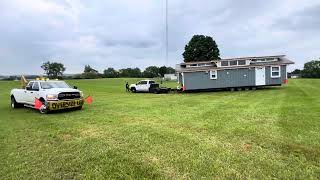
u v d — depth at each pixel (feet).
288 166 18.98
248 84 105.91
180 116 40.96
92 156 22.00
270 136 26.91
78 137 28.71
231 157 20.99
